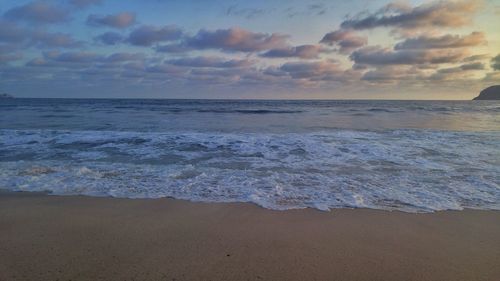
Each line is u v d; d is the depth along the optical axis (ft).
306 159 26.53
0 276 9.04
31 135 38.88
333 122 65.72
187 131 47.14
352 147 32.04
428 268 9.66
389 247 11.03
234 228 12.59
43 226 12.71
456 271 9.49
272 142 34.94
